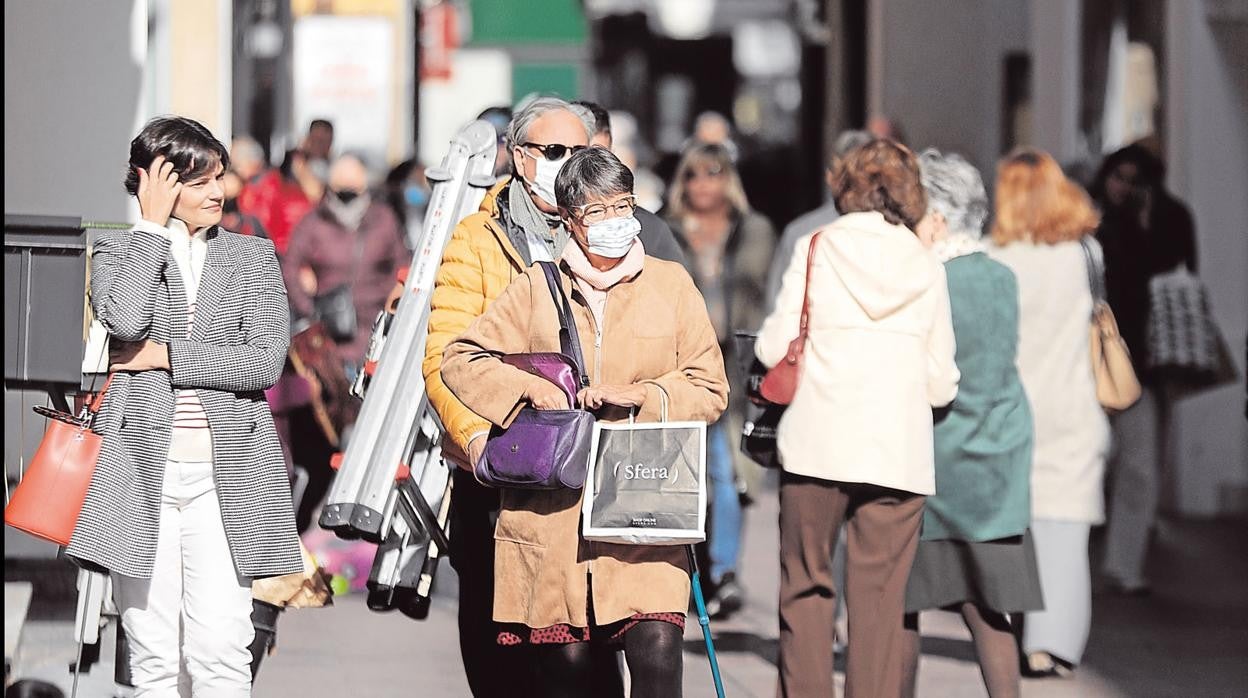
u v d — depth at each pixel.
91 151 30.62
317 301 37.84
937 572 22.03
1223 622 31.39
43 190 30.50
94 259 18.27
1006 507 21.83
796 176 86.88
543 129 18.48
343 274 41.53
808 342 20.80
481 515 19.06
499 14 105.94
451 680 25.94
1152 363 33.69
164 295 18.23
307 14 64.62
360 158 42.12
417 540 20.05
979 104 57.19
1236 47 43.75
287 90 67.50
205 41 39.69
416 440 19.94
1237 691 26.12
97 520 17.78
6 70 30.39
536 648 17.59
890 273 20.58
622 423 17.09
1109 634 30.36
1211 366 33.81
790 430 20.77
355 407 29.06
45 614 26.56
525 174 18.61
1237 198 43.75
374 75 61.12
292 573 18.52
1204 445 43.41
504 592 17.34
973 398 21.83
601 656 18.38
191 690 18.94
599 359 17.47
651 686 16.89
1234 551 38.69
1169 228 34.09
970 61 57.22
